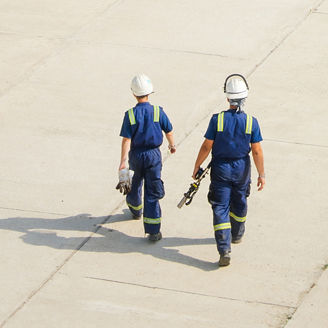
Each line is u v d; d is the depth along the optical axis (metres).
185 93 31.89
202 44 36.22
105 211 24.27
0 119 30.12
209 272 21.17
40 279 21.03
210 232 23.05
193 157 27.16
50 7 40.91
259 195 24.70
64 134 28.97
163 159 27.02
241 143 20.86
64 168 26.67
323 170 26.16
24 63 34.84
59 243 22.62
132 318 19.41
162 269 21.36
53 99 31.66
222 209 21.33
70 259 21.88
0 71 34.16
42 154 27.58
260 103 30.97
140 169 22.25
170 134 22.28
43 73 33.88
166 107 30.78
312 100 31.20
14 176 26.19
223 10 39.84
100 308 19.83
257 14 39.28
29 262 21.75
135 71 33.88
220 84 32.62
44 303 20.06
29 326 19.20
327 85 32.38
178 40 36.66
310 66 34.03
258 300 20.00
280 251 21.98
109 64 34.59
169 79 33.06
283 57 34.88
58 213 24.14
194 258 21.84
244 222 22.11
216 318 19.31
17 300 20.19
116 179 26.00
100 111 30.66
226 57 34.94
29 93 32.16
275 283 20.64
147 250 22.25
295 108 30.56
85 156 27.44
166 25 38.28
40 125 29.64
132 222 23.67
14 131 29.20
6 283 20.86
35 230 23.23
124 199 24.86
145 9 40.28
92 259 21.88
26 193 25.19
